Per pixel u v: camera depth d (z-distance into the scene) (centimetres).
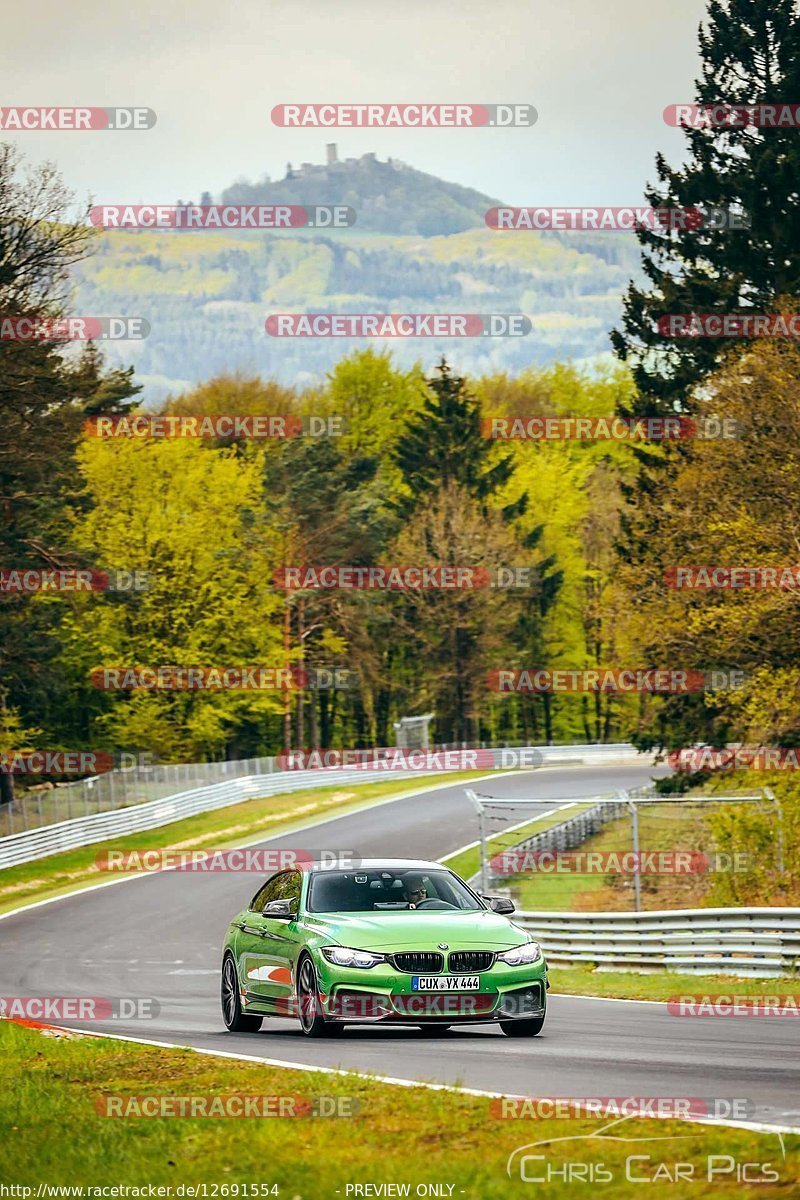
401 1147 2123
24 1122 2545
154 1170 2094
